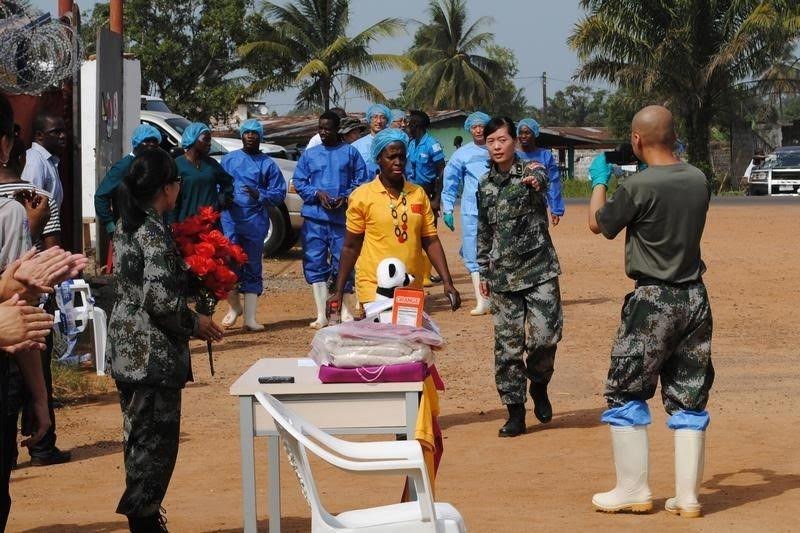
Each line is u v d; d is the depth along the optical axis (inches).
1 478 182.9
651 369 235.3
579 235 924.0
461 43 2687.0
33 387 191.9
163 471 213.5
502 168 312.8
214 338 217.9
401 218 298.4
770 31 1688.0
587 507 243.3
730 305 550.3
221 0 1657.2
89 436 333.1
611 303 562.9
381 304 236.7
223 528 235.0
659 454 294.2
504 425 321.4
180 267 211.2
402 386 201.5
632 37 1771.7
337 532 175.3
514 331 315.6
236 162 500.1
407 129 548.1
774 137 2456.9
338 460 169.8
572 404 361.7
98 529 239.1
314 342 206.1
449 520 178.2
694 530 222.8
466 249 534.6
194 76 1667.1
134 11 1615.4
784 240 824.9
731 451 295.4
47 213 235.8
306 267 506.9
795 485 258.2
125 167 414.3
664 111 236.4
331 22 1963.6
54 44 323.0
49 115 343.9
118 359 210.4
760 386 380.5
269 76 1907.0
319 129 499.5
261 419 203.8
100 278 510.3
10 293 145.0
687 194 231.6
